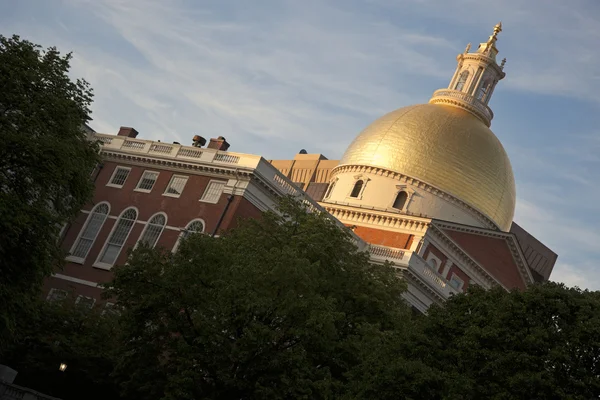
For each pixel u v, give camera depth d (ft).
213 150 276.82
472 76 387.96
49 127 187.11
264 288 185.88
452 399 158.81
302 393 179.42
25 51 186.19
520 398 160.66
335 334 189.88
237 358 179.73
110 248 276.82
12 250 177.88
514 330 169.37
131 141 289.94
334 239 212.23
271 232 214.07
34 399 185.26
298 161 455.22
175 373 189.47
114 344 216.13
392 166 352.08
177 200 274.98
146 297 188.34
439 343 175.22
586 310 169.17
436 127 358.02
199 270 190.08
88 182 193.67
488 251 341.21
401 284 220.64
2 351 196.75
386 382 165.37
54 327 219.00
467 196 348.59
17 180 183.83
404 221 331.98
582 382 160.15
